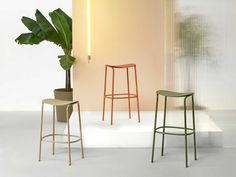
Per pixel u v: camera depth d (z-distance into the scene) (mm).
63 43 9242
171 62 7586
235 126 7656
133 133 7656
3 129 8852
